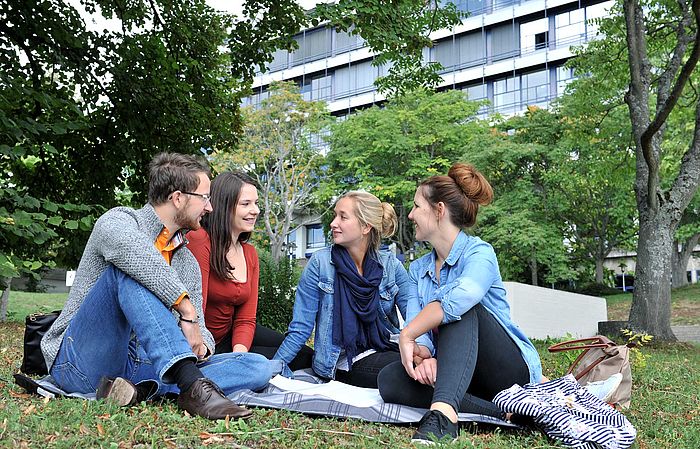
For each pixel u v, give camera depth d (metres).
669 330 12.27
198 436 2.26
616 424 2.75
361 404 3.00
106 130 10.46
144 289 2.67
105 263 2.85
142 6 10.49
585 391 3.00
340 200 3.79
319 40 40.12
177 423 2.42
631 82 12.88
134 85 10.02
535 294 13.60
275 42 11.01
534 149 23.08
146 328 2.62
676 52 13.00
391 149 25.28
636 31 13.08
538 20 32.75
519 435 2.78
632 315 12.54
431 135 25.47
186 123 10.73
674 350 10.96
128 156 10.61
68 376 2.81
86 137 10.42
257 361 3.11
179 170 2.96
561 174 22.81
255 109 31.11
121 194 11.11
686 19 12.87
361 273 3.82
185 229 3.11
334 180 28.69
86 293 2.85
